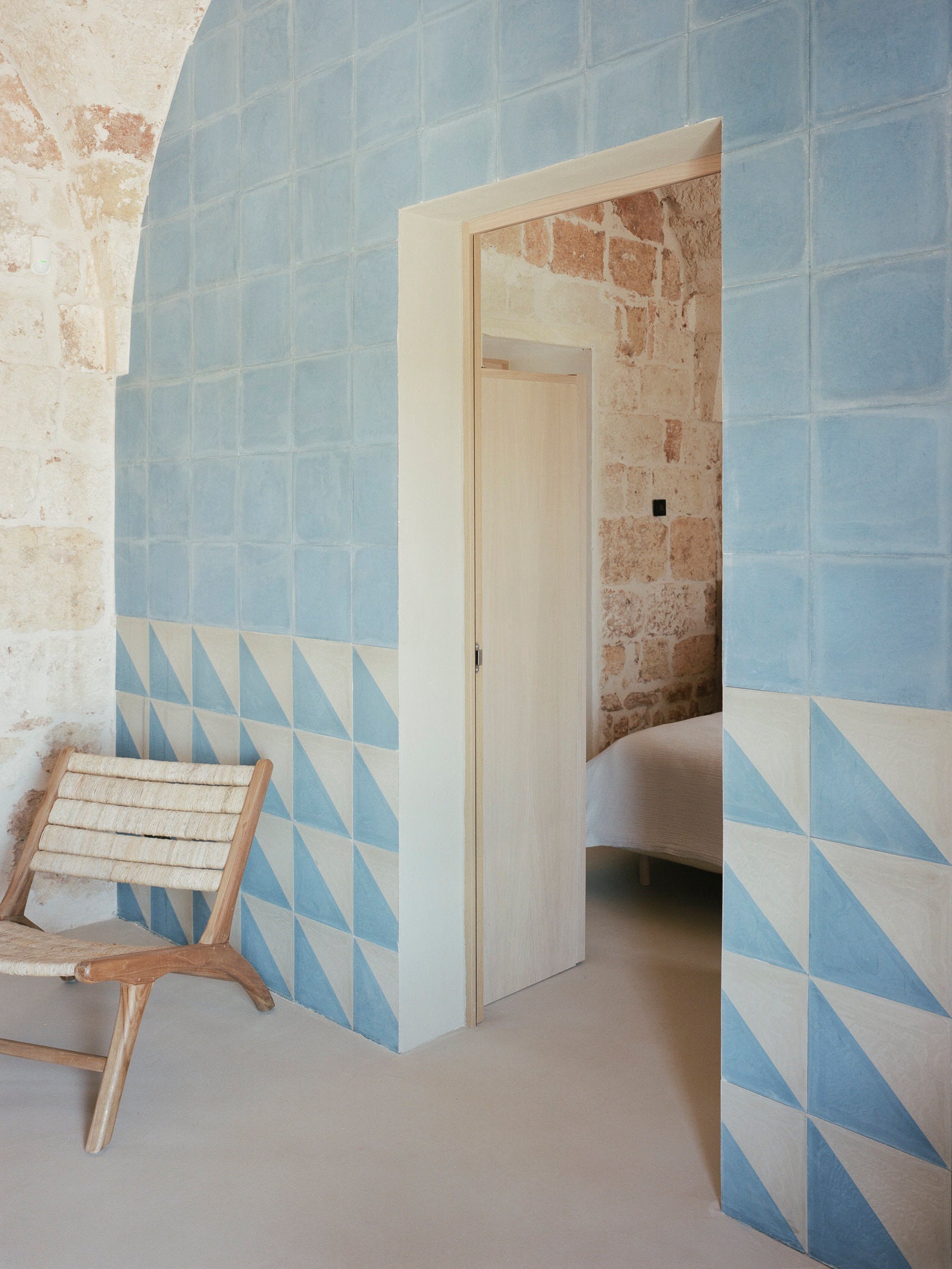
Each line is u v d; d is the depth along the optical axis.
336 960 2.94
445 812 2.84
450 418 2.79
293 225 2.92
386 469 2.70
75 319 3.51
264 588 3.10
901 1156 1.84
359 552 2.79
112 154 3.35
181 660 3.45
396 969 2.76
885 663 1.80
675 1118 2.46
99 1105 2.38
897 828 1.80
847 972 1.89
